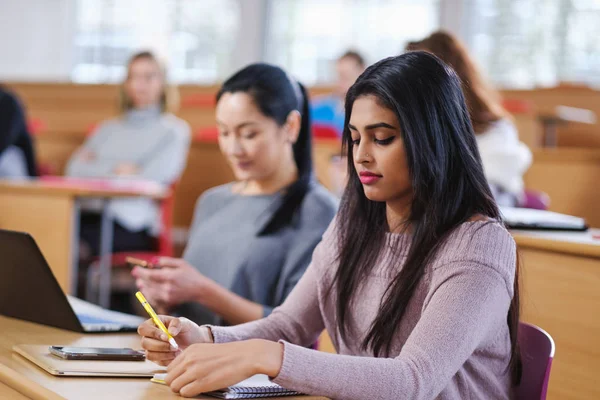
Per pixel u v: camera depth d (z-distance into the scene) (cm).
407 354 147
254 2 998
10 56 1091
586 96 735
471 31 862
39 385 142
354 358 144
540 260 219
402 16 905
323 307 186
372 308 172
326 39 957
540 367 169
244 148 242
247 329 183
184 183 612
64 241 432
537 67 827
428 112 157
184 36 1038
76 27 1091
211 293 230
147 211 542
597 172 486
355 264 176
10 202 445
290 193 246
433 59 162
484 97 362
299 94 248
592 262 206
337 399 141
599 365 204
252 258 244
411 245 163
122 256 520
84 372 150
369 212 176
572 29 807
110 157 595
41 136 670
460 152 162
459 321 149
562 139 741
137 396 138
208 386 137
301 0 971
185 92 861
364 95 160
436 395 147
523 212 267
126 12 1065
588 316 207
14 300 208
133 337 193
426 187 159
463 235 158
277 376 137
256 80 241
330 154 525
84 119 828
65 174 662
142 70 598
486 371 163
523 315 224
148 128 597
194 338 171
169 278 228
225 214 257
